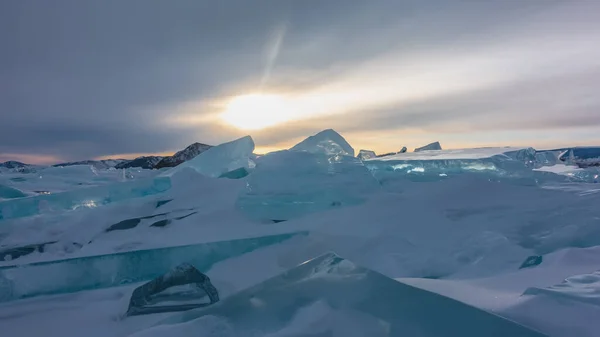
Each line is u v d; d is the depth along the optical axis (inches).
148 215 206.7
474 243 160.2
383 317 74.7
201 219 199.5
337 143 285.7
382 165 291.0
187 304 112.6
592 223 166.1
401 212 199.0
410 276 141.9
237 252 164.9
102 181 472.1
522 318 78.7
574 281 94.8
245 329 75.5
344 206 214.7
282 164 229.0
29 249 172.2
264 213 205.6
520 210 196.1
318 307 79.0
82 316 117.9
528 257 141.9
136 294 116.7
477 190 223.5
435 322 72.0
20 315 121.4
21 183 424.8
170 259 154.8
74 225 197.8
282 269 151.2
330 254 98.5
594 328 72.5
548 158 567.5
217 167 313.0
